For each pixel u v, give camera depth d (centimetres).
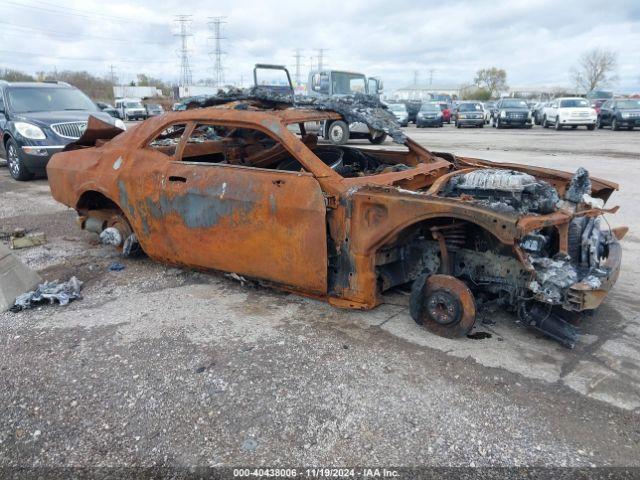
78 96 1173
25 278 467
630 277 493
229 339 374
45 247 606
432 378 323
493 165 504
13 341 376
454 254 383
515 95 8281
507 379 321
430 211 340
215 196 415
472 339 371
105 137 569
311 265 384
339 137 918
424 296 377
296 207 378
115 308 431
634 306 427
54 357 352
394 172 425
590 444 265
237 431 278
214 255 435
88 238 641
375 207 364
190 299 446
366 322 398
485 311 413
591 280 334
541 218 341
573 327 356
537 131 2578
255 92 524
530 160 1310
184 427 282
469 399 302
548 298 338
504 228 318
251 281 442
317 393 308
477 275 379
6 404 304
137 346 366
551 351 355
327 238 389
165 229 458
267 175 398
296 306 427
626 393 307
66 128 1018
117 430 281
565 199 398
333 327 390
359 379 322
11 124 1024
